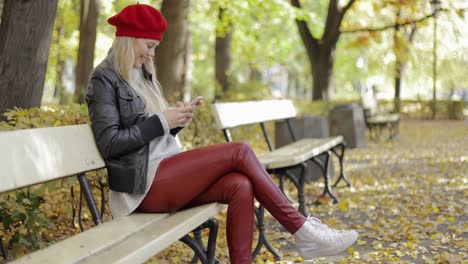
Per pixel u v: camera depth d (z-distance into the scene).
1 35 5.73
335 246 3.78
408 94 36.84
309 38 20.17
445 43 25.47
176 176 3.68
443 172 9.83
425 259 4.62
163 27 3.89
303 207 5.66
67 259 2.69
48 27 5.82
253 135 10.92
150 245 2.90
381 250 5.00
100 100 3.68
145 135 3.64
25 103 5.70
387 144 15.42
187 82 15.71
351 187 8.26
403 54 20.50
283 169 5.62
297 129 8.91
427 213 6.42
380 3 18.72
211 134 8.14
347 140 14.21
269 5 16.14
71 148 3.49
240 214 3.64
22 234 4.43
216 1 16.22
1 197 4.15
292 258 4.87
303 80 44.94
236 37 22.59
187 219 3.38
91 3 13.88
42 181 3.19
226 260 4.96
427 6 18.88
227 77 21.33
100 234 3.15
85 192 3.63
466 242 5.04
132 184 3.65
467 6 18.30
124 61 3.79
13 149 3.04
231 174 3.74
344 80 39.06
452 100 28.98
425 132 20.16
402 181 8.91
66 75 24.86
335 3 19.64
